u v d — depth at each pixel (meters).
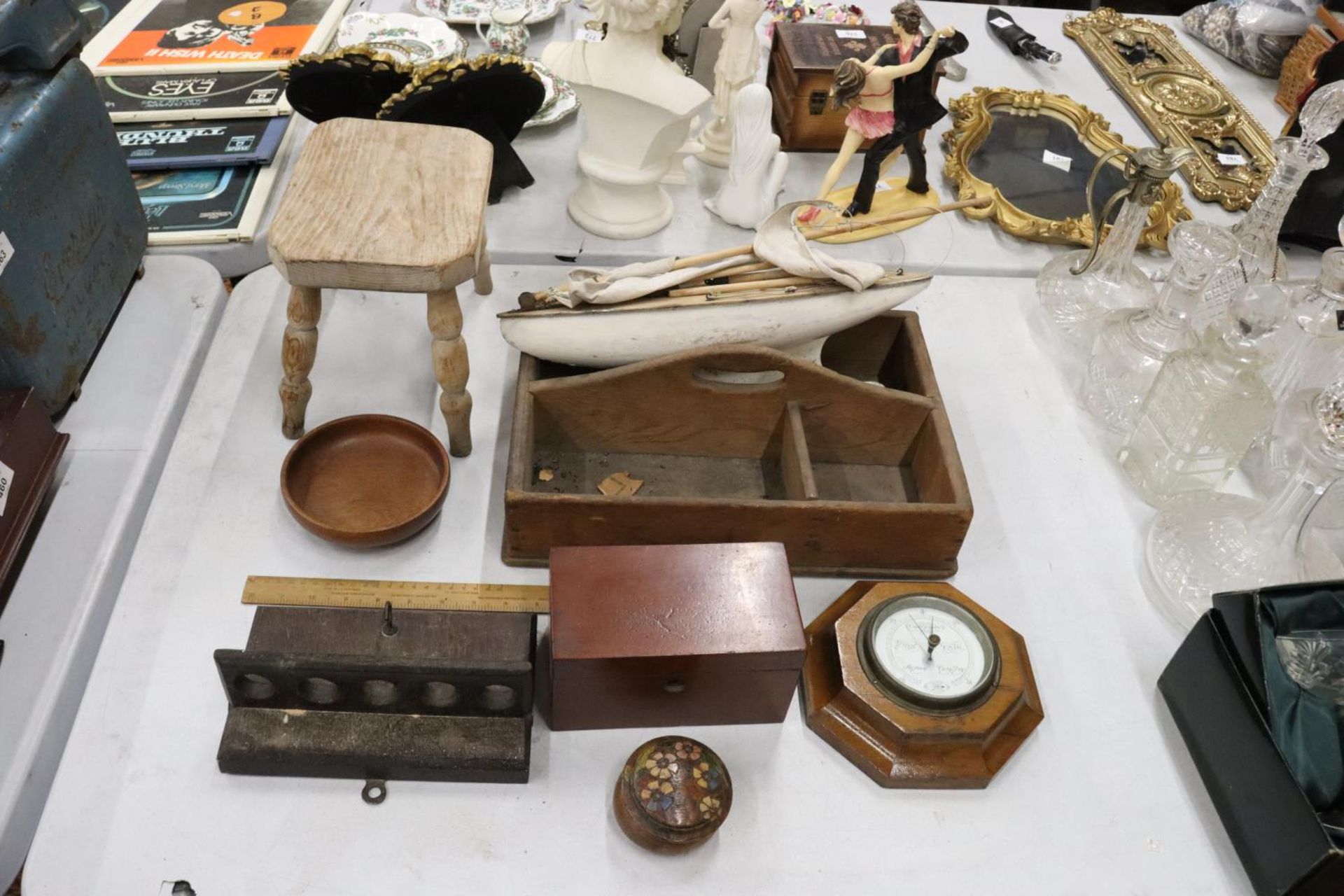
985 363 1.77
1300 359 1.63
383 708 1.19
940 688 1.21
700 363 1.42
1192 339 1.51
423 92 1.67
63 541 1.40
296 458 1.43
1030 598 1.42
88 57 2.20
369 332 1.70
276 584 1.35
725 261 1.50
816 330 1.49
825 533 1.36
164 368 1.62
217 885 1.10
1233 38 2.59
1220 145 2.26
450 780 1.19
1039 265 1.95
